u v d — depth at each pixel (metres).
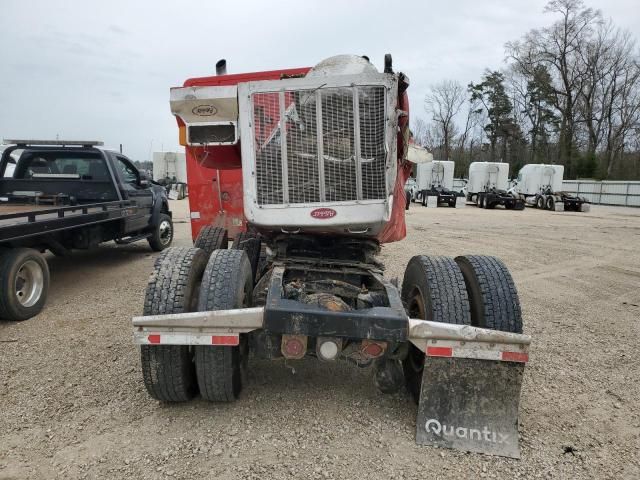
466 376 2.99
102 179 7.93
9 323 5.13
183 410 3.31
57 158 7.98
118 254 9.66
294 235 3.90
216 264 3.23
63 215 5.77
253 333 3.21
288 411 3.32
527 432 3.21
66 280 7.23
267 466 2.72
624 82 50.88
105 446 2.88
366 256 4.04
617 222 19.33
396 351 3.37
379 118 3.31
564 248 11.81
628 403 3.67
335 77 3.28
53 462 2.71
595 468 2.83
